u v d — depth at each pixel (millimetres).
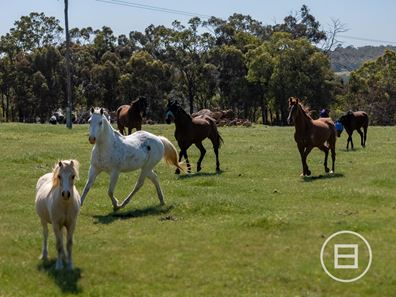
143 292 9688
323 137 21375
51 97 80438
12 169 21719
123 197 17125
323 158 26109
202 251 11703
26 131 39875
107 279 10258
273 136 38594
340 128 33250
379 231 12938
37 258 11289
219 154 27531
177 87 87000
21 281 10102
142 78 79875
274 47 77938
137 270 10648
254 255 11438
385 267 10750
